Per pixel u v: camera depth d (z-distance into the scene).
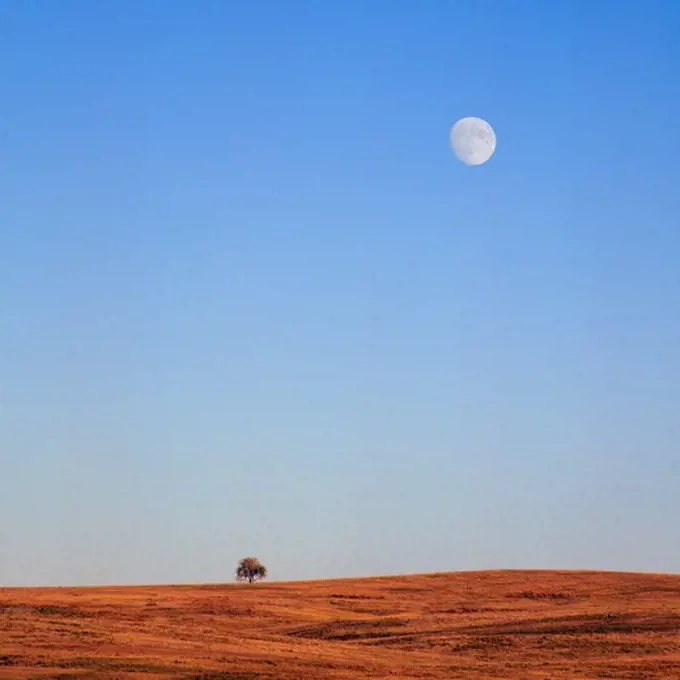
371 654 158.75
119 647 148.12
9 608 187.25
